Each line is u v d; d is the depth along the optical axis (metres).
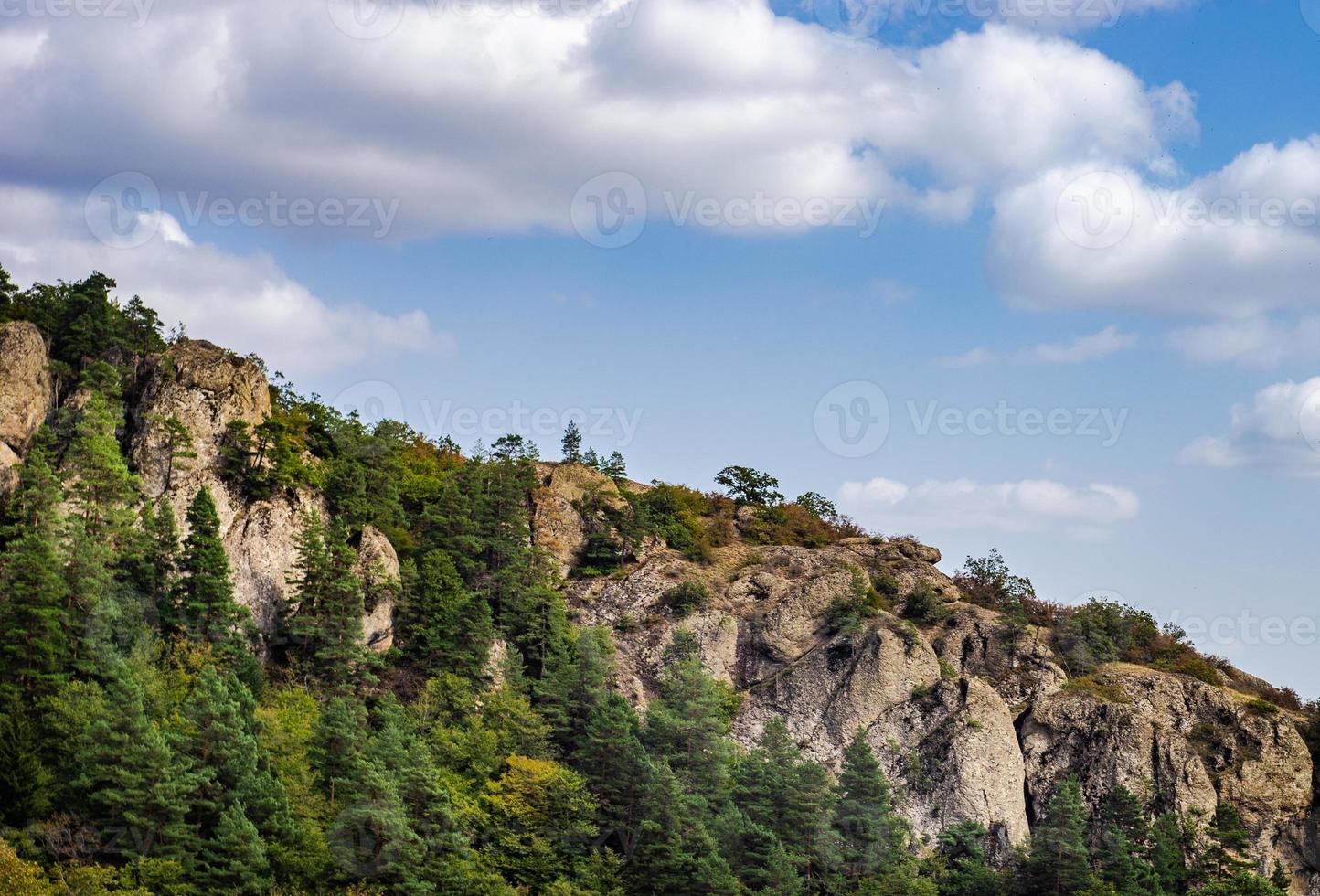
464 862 107.81
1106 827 146.50
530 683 140.88
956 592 180.38
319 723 111.88
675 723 132.75
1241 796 151.25
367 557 143.12
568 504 174.88
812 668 158.62
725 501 196.00
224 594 121.69
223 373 147.25
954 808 146.00
